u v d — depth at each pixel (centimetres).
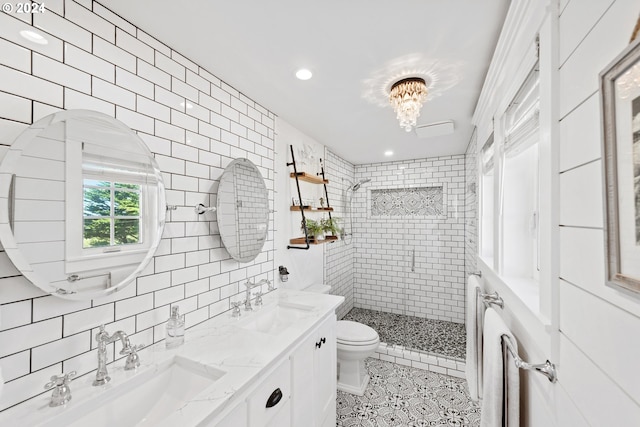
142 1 94
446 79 146
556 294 72
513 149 130
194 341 114
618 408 48
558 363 72
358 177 375
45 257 78
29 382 76
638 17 42
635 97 41
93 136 91
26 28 77
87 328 89
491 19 101
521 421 106
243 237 160
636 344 44
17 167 74
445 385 214
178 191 123
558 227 71
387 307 354
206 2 94
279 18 102
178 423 69
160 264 115
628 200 44
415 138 255
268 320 154
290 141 219
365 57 127
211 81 142
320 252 277
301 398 125
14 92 75
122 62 101
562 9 69
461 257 318
